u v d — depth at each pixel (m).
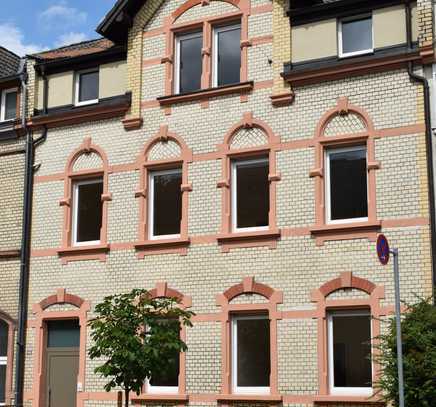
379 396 15.66
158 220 19.17
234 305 17.58
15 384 19.66
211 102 18.86
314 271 16.92
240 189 18.34
